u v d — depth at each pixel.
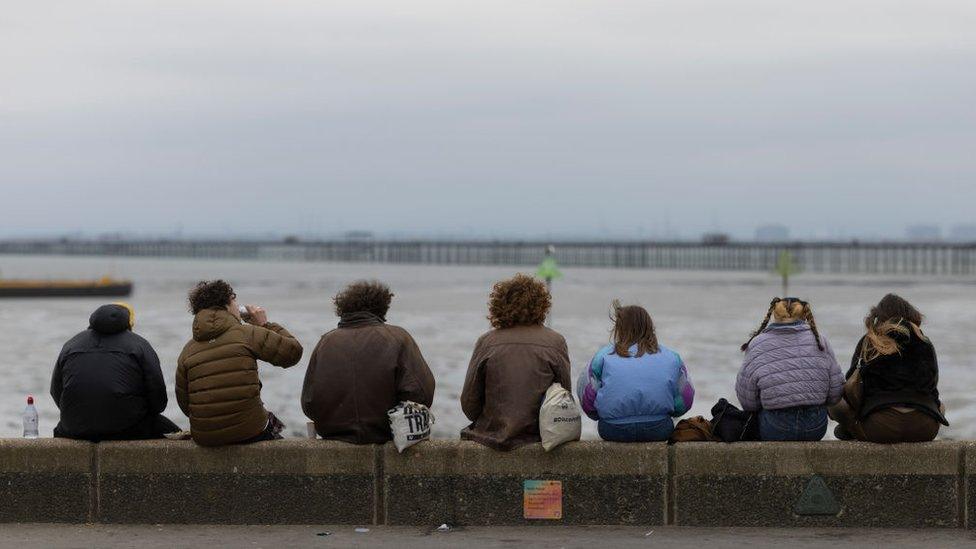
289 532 10.73
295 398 35.59
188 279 198.75
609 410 10.79
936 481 10.64
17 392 39.03
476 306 100.62
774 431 10.85
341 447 10.94
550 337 10.98
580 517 10.85
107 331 11.19
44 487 11.14
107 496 11.11
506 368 10.85
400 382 10.96
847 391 10.93
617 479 10.80
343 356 10.96
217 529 10.86
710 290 140.62
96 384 11.03
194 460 11.04
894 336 10.70
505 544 10.20
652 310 93.19
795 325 10.88
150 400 11.23
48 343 62.34
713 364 47.31
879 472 10.66
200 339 10.97
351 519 10.99
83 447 11.10
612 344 11.10
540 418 10.71
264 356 11.00
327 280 192.00
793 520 10.73
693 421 11.31
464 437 11.08
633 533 10.56
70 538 10.53
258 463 11.00
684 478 10.78
